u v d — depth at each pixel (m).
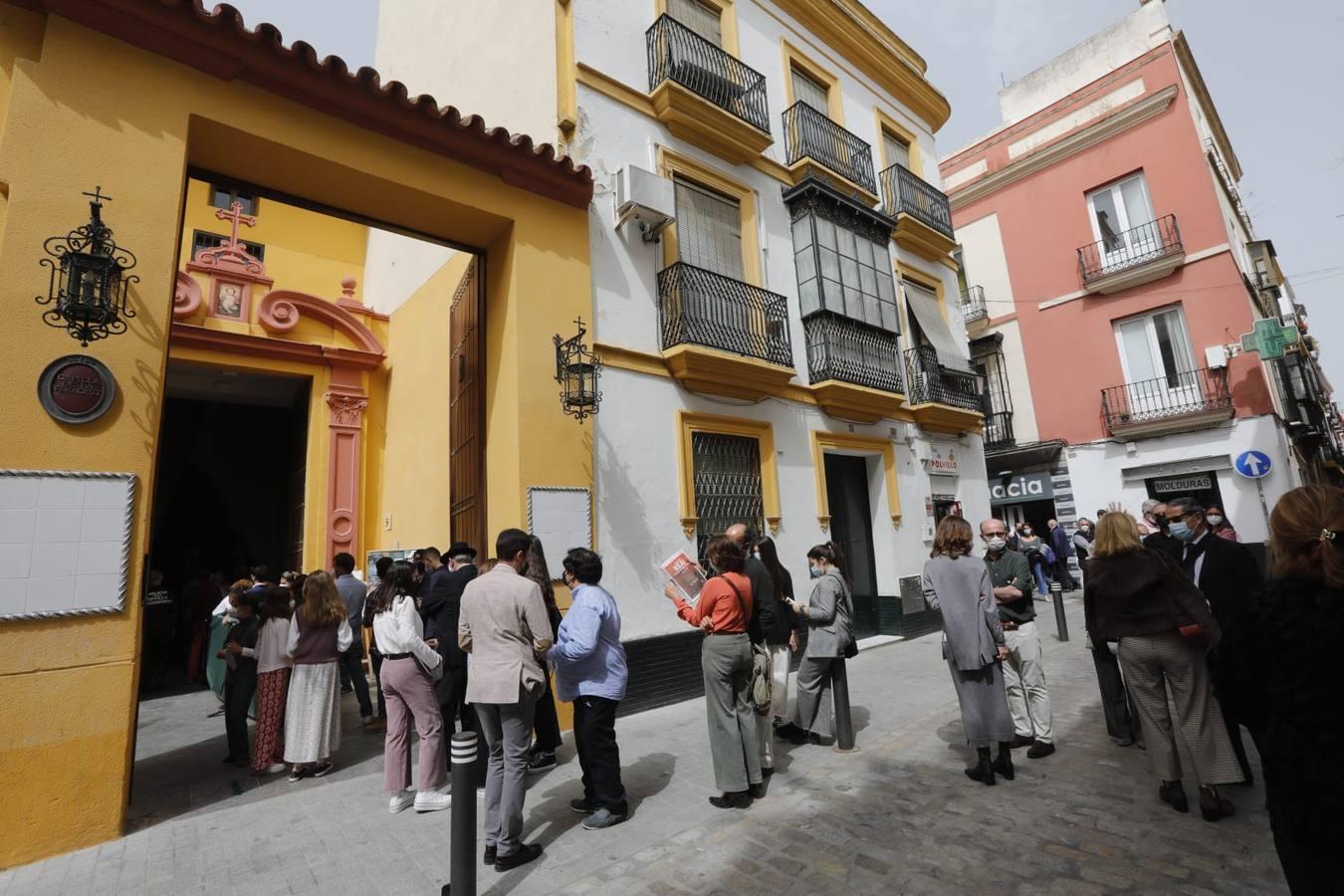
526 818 3.95
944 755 4.74
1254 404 12.99
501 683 3.44
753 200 8.83
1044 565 13.70
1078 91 15.97
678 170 7.97
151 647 8.92
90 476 3.90
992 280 17.27
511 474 6.08
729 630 4.13
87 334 3.85
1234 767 3.52
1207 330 13.70
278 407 12.23
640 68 7.89
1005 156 17.23
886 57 12.03
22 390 3.77
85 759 3.70
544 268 6.48
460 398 7.73
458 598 4.89
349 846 3.67
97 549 3.87
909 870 3.17
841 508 9.72
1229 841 3.28
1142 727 3.83
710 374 7.45
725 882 3.14
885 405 9.77
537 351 6.27
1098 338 15.30
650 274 7.42
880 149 11.65
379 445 10.38
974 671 4.25
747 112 8.68
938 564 4.45
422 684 4.23
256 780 4.84
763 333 8.16
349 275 12.17
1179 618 3.69
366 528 10.02
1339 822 1.72
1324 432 17.41
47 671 3.65
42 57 4.14
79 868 3.42
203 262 9.34
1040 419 16.09
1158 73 14.77
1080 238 15.70
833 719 5.31
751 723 4.13
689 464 7.25
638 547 6.65
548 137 7.09
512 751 3.45
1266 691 1.99
